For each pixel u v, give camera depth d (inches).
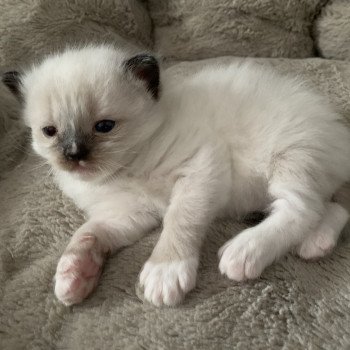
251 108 5.5
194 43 8.4
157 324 4.5
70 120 4.9
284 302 4.5
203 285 4.7
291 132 5.3
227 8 8.1
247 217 5.6
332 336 4.3
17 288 5.1
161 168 5.2
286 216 4.9
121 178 5.4
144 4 8.8
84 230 5.2
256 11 8.1
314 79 7.3
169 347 4.3
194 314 4.5
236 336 4.3
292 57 8.4
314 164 5.2
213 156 5.2
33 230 5.7
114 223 5.4
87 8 7.7
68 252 4.9
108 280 4.9
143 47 8.4
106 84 5.0
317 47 8.5
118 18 8.1
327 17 8.2
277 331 4.4
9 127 7.2
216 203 5.1
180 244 4.8
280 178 5.2
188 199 5.0
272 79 6.0
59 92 5.0
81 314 4.8
